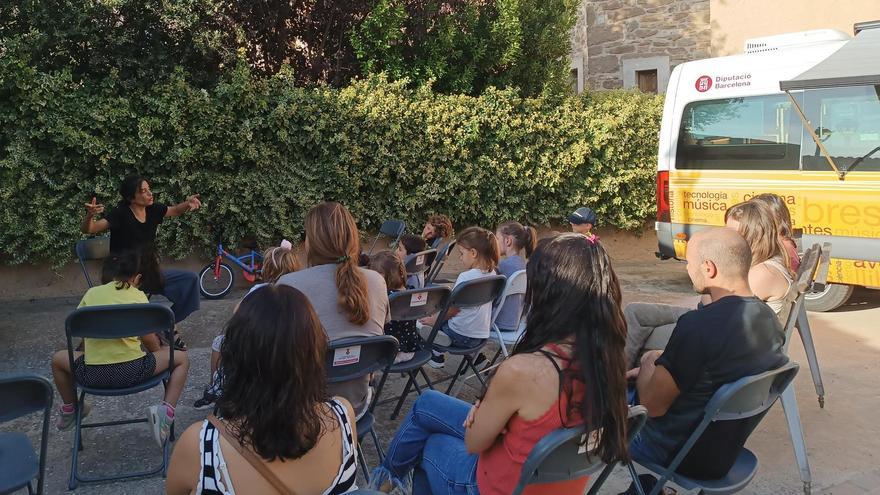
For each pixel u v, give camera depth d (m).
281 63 9.73
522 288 4.99
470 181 9.51
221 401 1.94
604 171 10.39
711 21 13.06
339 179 8.73
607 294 2.24
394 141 9.01
